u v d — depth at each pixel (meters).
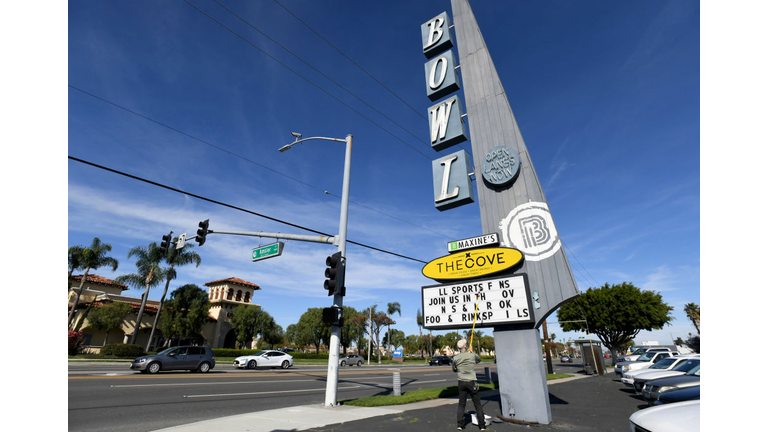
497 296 9.90
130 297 49.00
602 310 40.84
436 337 97.00
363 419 8.53
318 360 48.12
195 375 18.75
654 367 13.89
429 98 14.45
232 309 58.34
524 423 8.48
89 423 7.74
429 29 15.32
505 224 10.70
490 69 12.48
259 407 10.43
